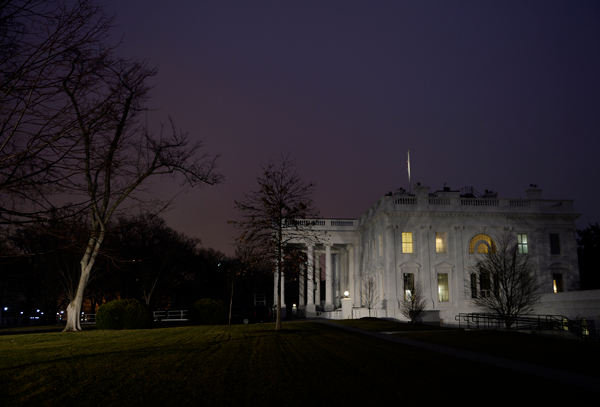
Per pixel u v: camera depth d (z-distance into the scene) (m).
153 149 31.03
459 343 22.89
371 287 59.56
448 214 55.59
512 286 37.19
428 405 10.52
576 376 14.19
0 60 9.47
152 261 64.81
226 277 74.81
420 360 16.70
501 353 19.17
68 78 9.90
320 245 71.62
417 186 56.34
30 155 9.38
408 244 55.00
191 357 16.22
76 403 10.29
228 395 11.14
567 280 56.56
